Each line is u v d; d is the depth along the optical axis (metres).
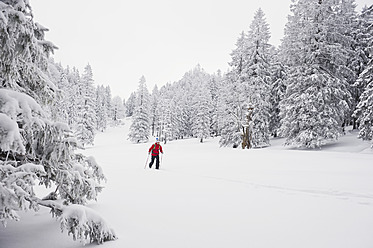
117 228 3.59
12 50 2.90
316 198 5.51
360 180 7.13
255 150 19.45
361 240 3.11
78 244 3.05
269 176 8.42
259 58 26.16
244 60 28.56
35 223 3.77
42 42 3.71
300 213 4.36
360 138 20.41
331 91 20.36
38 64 3.69
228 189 6.53
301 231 3.46
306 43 22.42
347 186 6.46
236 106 28.59
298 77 22.11
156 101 72.19
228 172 9.62
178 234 3.36
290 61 23.59
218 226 3.69
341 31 22.20
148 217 4.10
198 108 49.28
